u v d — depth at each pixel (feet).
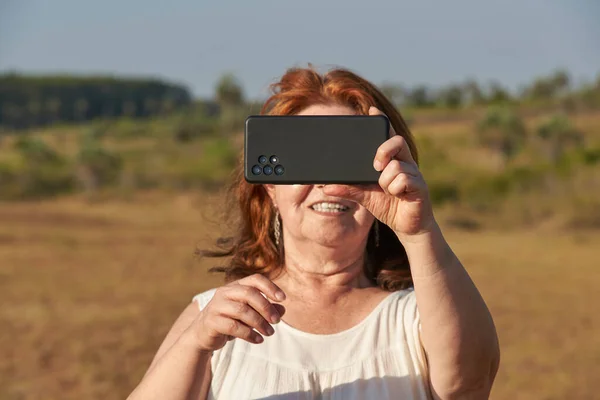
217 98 312.91
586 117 261.65
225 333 6.15
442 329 6.48
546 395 28.63
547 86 317.63
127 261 67.46
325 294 7.48
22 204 139.54
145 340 37.11
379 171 6.30
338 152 6.43
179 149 263.29
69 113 599.57
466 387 6.76
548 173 132.36
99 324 40.78
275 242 8.09
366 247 8.04
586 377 30.99
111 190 158.81
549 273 61.57
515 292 52.03
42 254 71.41
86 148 176.86
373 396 6.93
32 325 40.47
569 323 41.81
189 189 166.61
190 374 6.42
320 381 7.04
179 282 55.57
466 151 204.03
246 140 6.53
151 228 100.89
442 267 6.40
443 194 126.41
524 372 31.89
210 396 7.06
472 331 6.51
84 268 62.90
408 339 7.17
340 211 7.27
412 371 7.03
